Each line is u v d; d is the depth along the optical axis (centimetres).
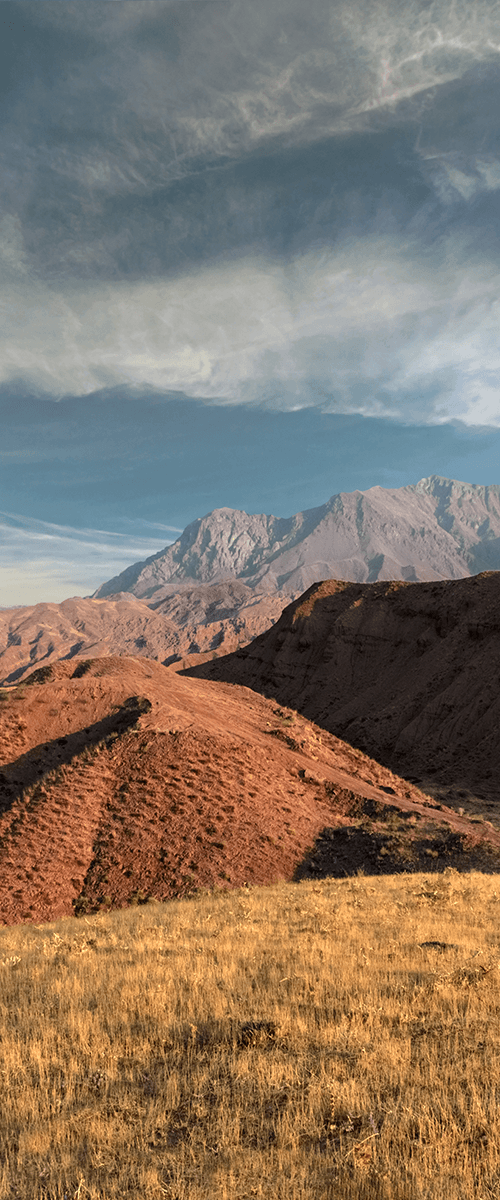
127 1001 1070
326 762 4294
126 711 3875
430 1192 526
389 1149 597
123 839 2942
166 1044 898
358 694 9875
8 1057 856
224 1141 625
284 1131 642
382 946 1392
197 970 1224
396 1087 727
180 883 2747
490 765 6694
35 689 3919
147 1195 543
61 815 2989
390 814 3641
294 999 1042
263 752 3891
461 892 2138
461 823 3750
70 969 1309
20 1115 706
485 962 1212
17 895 2547
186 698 4369
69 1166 602
